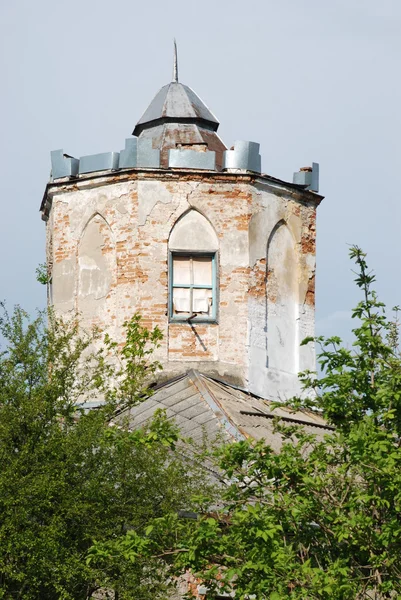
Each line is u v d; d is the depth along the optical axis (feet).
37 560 115.75
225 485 123.95
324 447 103.19
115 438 107.04
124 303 152.87
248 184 155.94
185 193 154.61
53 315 140.26
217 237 154.81
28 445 121.39
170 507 120.67
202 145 157.28
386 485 97.71
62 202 158.51
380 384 105.19
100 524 120.06
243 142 156.25
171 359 151.33
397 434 103.09
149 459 123.75
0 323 130.21
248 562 96.63
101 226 156.04
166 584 119.55
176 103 162.61
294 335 158.51
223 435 135.64
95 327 140.15
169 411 142.10
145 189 154.20
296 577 95.04
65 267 157.17
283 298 158.40
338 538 97.25
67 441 121.90
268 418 145.28
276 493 100.99
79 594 119.65
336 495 101.96
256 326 154.30
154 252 153.28
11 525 115.96
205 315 153.48
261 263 156.15
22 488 117.19
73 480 122.11
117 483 122.83
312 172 162.20
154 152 155.02
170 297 152.76
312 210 162.71
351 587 93.81
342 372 105.81
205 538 99.04
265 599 96.37
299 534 101.76
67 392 129.49
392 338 109.19
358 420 105.29
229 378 151.74
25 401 123.65
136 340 138.21
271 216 157.99
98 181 155.84
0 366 127.65
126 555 100.89
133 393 131.75
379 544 97.86
